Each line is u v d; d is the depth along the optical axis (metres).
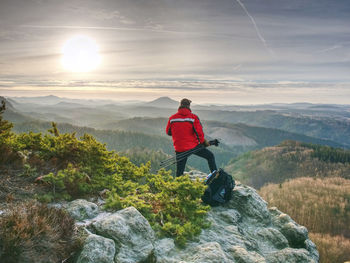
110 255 3.54
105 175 6.38
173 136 6.36
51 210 3.97
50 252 3.34
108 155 6.68
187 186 5.45
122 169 6.93
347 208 120.38
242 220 6.54
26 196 4.72
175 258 4.09
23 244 3.16
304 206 125.19
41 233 3.44
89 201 5.23
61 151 6.17
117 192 5.77
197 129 6.19
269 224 6.79
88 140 6.66
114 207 5.00
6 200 4.34
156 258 3.95
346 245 61.66
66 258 3.43
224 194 6.51
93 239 3.64
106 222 4.07
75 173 5.54
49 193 4.95
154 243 4.23
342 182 177.38
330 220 113.19
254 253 4.90
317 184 161.00
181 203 5.41
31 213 3.68
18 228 3.26
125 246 3.85
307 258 5.39
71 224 3.87
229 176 6.49
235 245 5.03
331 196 135.88
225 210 6.54
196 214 5.42
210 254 4.05
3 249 3.04
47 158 6.29
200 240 4.80
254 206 6.92
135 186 6.05
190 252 4.29
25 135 6.74
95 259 3.41
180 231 4.60
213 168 6.41
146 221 4.41
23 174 5.54
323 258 47.62
